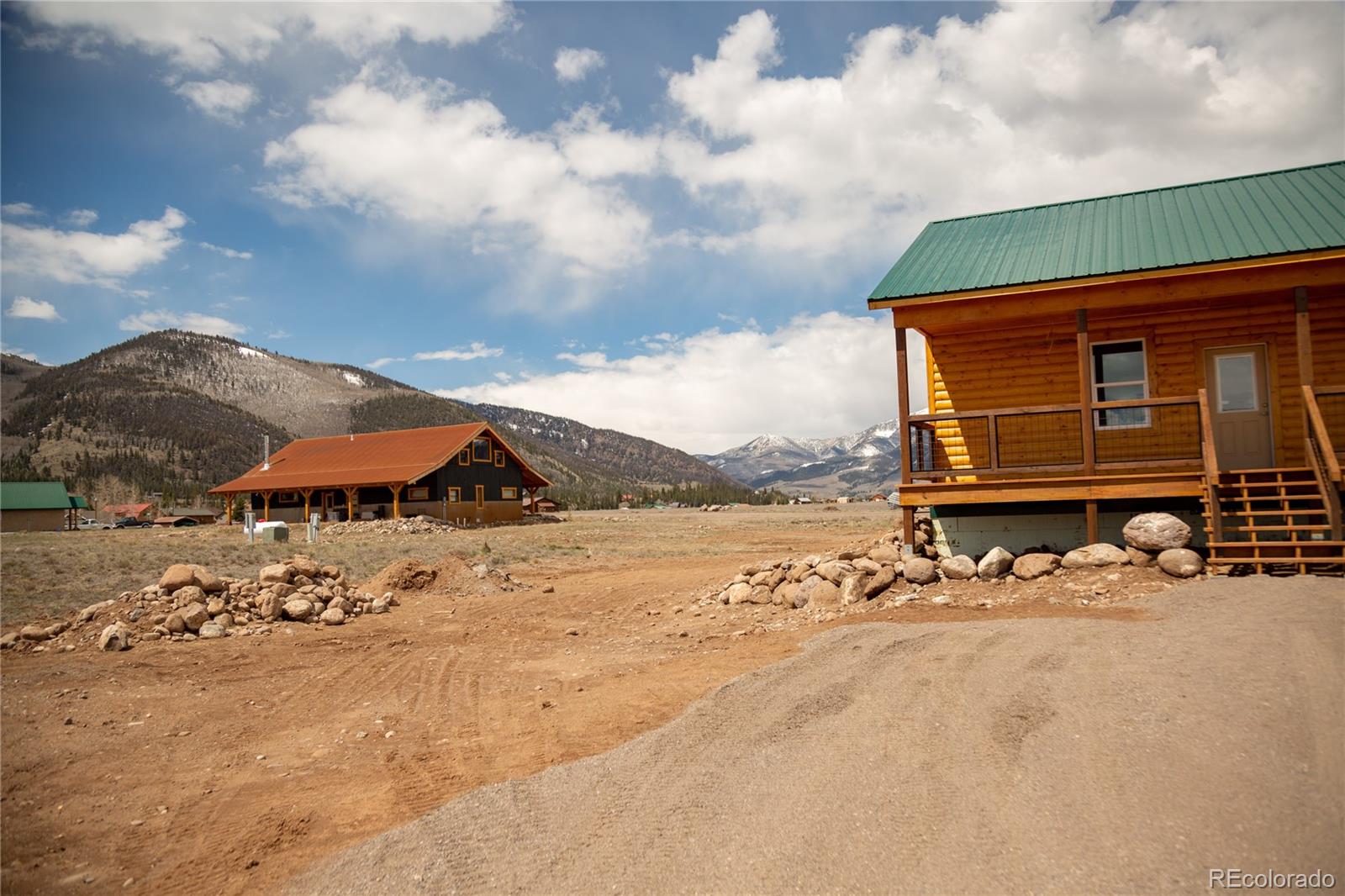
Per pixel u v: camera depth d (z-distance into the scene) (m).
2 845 5.54
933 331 15.13
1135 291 12.21
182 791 6.52
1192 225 13.16
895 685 7.16
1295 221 12.26
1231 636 7.37
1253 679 6.20
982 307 12.94
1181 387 13.83
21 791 6.55
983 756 5.46
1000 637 8.30
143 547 23.86
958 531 13.82
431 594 18.73
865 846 4.53
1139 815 4.49
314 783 6.62
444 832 5.32
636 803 5.45
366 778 6.66
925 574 11.77
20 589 15.52
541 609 16.42
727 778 5.67
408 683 10.13
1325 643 6.87
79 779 6.82
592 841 4.99
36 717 8.67
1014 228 15.28
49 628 12.95
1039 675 6.92
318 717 8.64
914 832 4.61
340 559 23.78
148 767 7.09
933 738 5.88
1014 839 4.41
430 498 52.03
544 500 81.44
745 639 10.98
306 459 60.56
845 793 5.19
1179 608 8.77
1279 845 4.07
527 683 9.83
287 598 15.23
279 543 29.77
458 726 8.07
